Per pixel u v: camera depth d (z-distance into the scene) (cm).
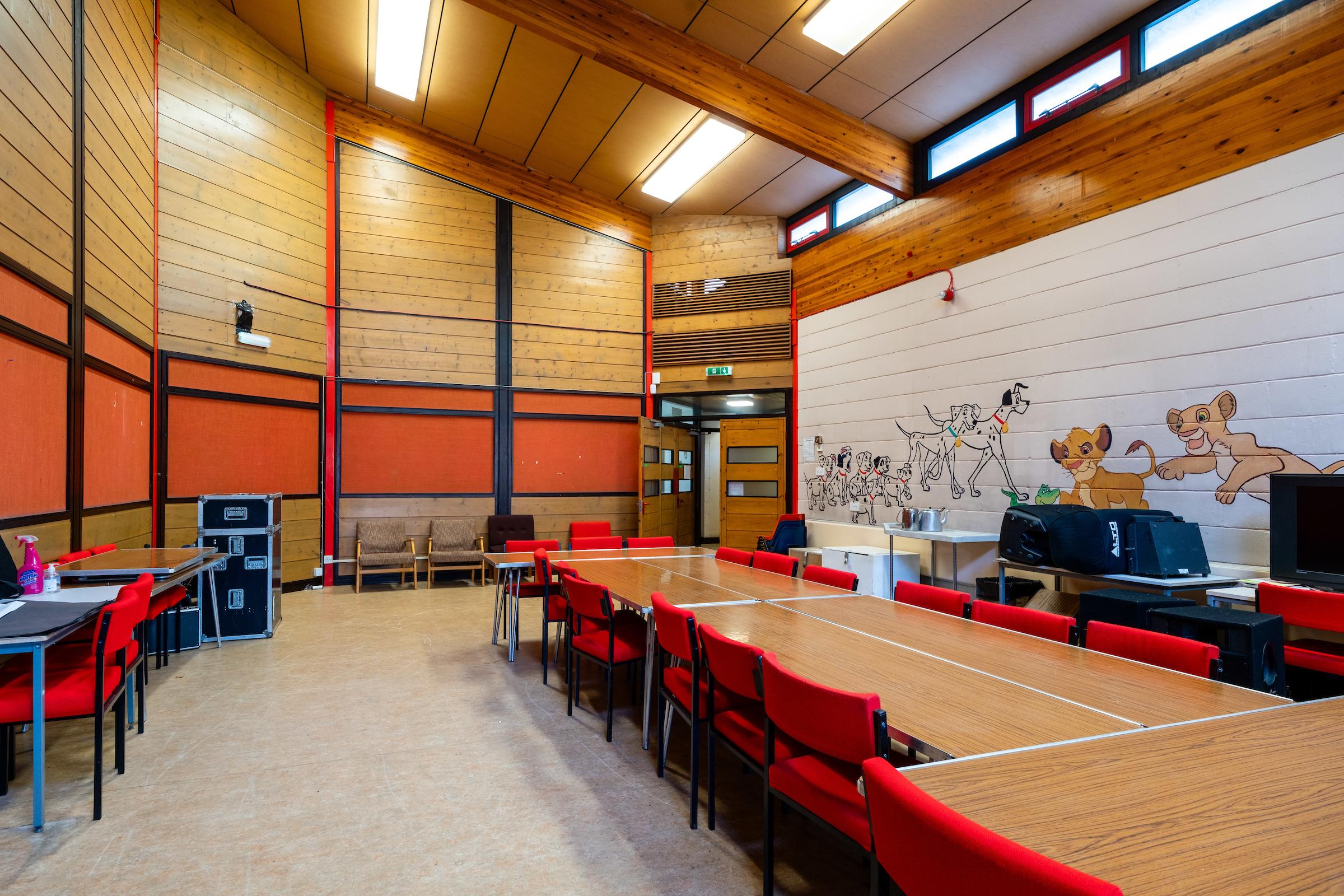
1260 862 98
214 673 447
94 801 256
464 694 409
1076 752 141
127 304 529
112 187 495
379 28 637
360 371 786
